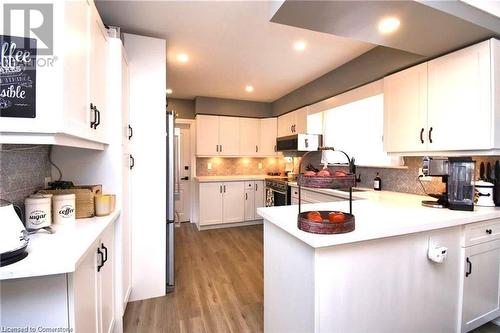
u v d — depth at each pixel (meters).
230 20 1.98
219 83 3.69
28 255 0.88
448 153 1.86
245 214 4.55
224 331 1.77
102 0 1.70
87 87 1.20
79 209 1.42
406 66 2.15
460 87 1.74
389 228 1.22
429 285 1.42
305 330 1.18
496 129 1.60
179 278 2.54
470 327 1.60
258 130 4.88
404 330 1.34
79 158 1.63
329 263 1.13
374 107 2.79
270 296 1.56
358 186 3.12
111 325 1.50
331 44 2.42
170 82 3.64
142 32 2.16
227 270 2.73
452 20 1.44
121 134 1.69
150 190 2.13
